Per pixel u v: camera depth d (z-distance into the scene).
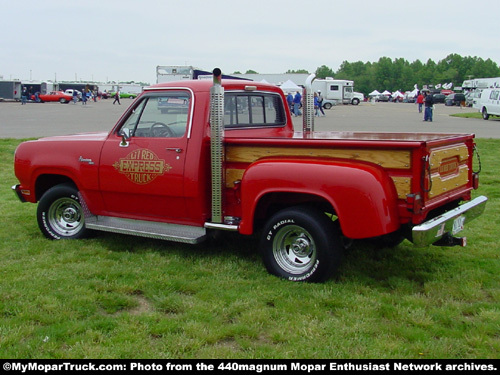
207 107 5.17
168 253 5.74
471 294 4.51
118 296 4.48
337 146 4.53
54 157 6.12
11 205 8.34
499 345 3.59
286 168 4.62
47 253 5.73
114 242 6.18
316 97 34.22
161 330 3.84
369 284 4.82
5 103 57.97
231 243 6.10
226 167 5.15
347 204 4.35
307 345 3.62
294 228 4.82
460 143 5.09
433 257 5.64
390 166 4.38
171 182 5.29
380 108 54.06
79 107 47.44
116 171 5.66
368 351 3.53
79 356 3.47
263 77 52.19
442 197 4.76
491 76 145.00
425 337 3.72
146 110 5.55
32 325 3.90
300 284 4.73
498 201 8.46
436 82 144.12
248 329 3.84
